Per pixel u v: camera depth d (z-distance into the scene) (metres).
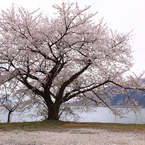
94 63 14.10
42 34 13.77
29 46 13.73
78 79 18.36
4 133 9.47
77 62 15.62
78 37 14.32
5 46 13.78
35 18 14.36
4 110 17.97
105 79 16.92
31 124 13.29
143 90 15.65
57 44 14.45
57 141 7.56
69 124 13.73
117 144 7.14
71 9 13.23
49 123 13.81
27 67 14.04
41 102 18.53
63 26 13.92
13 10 13.64
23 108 18.28
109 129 11.66
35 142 7.32
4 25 13.98
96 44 14.64
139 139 8.35
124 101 18.05
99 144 7.10
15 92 16.30
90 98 18.55
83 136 8.89
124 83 16.59
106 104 17.86
